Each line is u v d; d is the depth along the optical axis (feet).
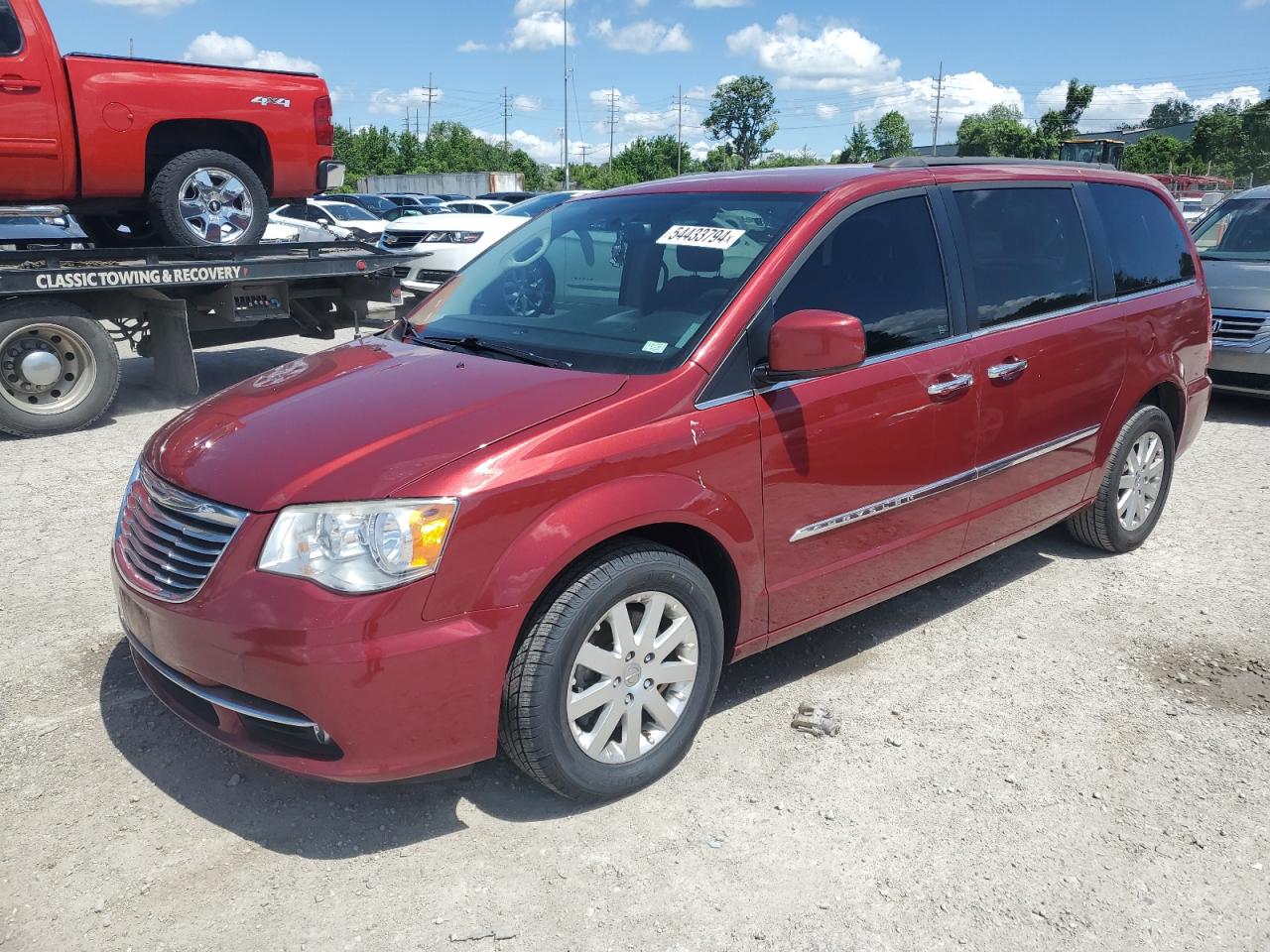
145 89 24.25
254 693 8.46
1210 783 10.44
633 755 9.88
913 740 11.14
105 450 21.84
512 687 8.96
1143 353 15.43
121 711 11.35
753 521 10.34
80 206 25.44
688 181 13.30
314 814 9.68
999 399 12.84
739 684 12.32
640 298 11.30
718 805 9.93
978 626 14.06
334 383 10.66
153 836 9.32
